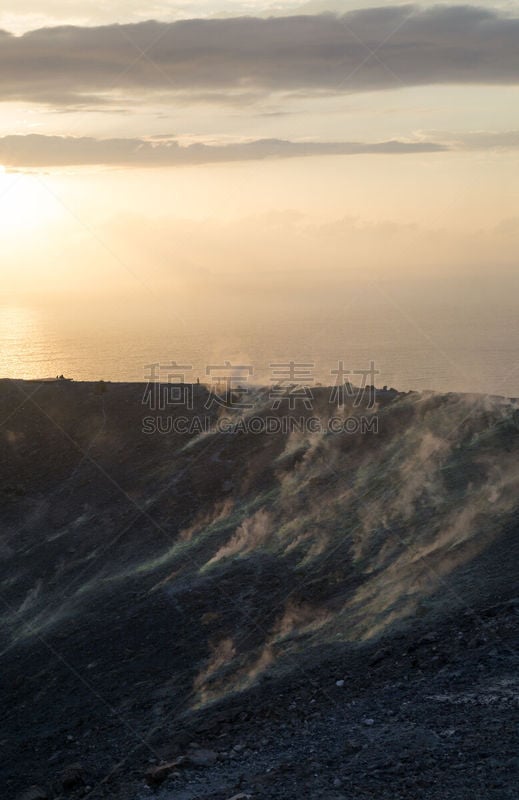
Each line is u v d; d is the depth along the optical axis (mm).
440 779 10594
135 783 12320
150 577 26922
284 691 15789
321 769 11383
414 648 16516
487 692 13492
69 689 20234
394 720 13008
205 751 12867
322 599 22359
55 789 13391
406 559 23609
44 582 29016
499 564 21203
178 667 19828
